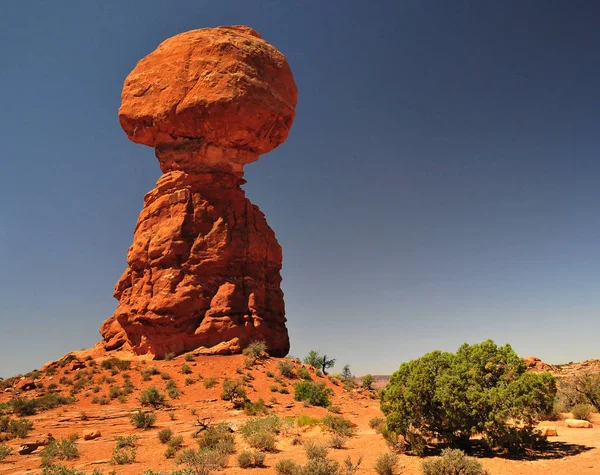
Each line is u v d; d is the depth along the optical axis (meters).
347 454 15.12
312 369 40.66
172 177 43.88
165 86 43.59
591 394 22.55
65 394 31.23
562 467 11.36
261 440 16.84
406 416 14.66
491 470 11.45
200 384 32.34
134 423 23.27
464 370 14.21
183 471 11.31
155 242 41.34
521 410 12.97
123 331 44.47
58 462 16.50
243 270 42.28
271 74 45.78
